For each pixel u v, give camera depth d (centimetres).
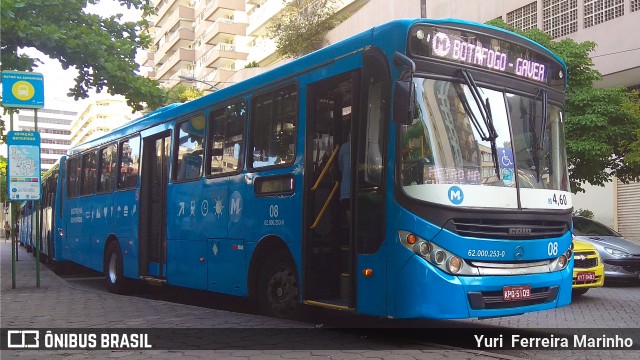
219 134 866
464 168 573
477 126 591
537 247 602
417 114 568
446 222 550
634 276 1240
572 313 896
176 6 7700
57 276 1551
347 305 620
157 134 1054
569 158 1514
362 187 607
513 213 588
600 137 1505
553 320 827
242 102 817
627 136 1517
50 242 1781
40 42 1150
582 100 1520
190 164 937
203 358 547
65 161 1609
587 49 1581
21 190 1154
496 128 606
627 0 1816
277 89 748
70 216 1514
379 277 577
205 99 911
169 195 986
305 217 671
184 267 924
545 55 675
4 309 877
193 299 1077
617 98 1534
